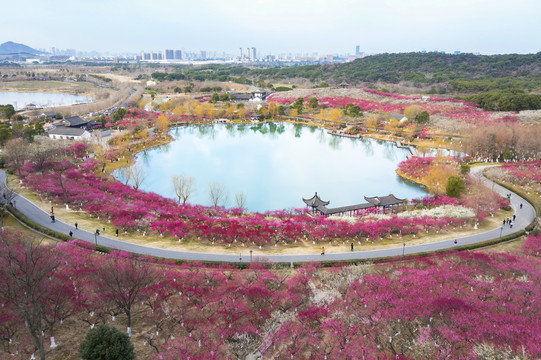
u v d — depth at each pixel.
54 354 40.78
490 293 53.75
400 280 56.56
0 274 44.69
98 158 125.31
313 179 118.94
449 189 93.88
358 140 170.50
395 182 116.50
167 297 51.66
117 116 185.00
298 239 74.38
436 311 49.12
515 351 41.31
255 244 71.69
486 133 129.88
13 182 96.50
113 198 89.88
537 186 100.19
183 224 76.12
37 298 40.72
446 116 180.62
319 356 42.12
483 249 69.44
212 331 45.62
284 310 50.03
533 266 60.62
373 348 43.38
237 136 178.50
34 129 144.38
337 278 57.00
